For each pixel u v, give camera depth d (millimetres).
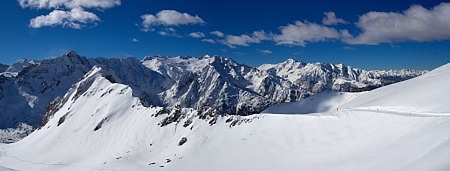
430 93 99125
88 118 147000
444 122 63125
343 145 79875
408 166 49844
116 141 121812
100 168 104438
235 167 87000
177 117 116375
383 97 123562
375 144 71188
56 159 127062
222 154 94438
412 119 74312
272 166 82625
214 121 109062
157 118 120562
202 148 99250
